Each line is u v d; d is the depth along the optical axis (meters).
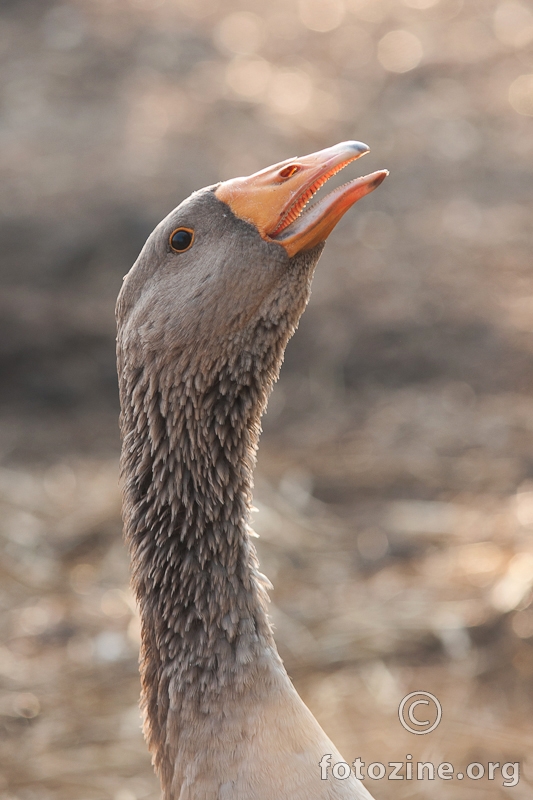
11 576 11.48
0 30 26.48
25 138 21.58
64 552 11.90
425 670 9.55
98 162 20.30
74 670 10.09
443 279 16.80
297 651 9.97
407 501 12.22
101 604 11.02
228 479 5.29
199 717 4.98
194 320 5.08
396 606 10.41
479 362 14.78
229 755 4.86
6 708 9.62
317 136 21.38
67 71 24.28
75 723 9.42
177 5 28.30
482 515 11.68
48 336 15.71
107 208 18.48
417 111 22.27
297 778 4.78
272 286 5.04
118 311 5.51
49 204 18.77
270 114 22.34
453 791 8.36
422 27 26.48
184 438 5.25
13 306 16.16
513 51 24.34
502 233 17.91
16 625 10.77
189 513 5.25
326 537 11.75
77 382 15.12
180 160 20.31
